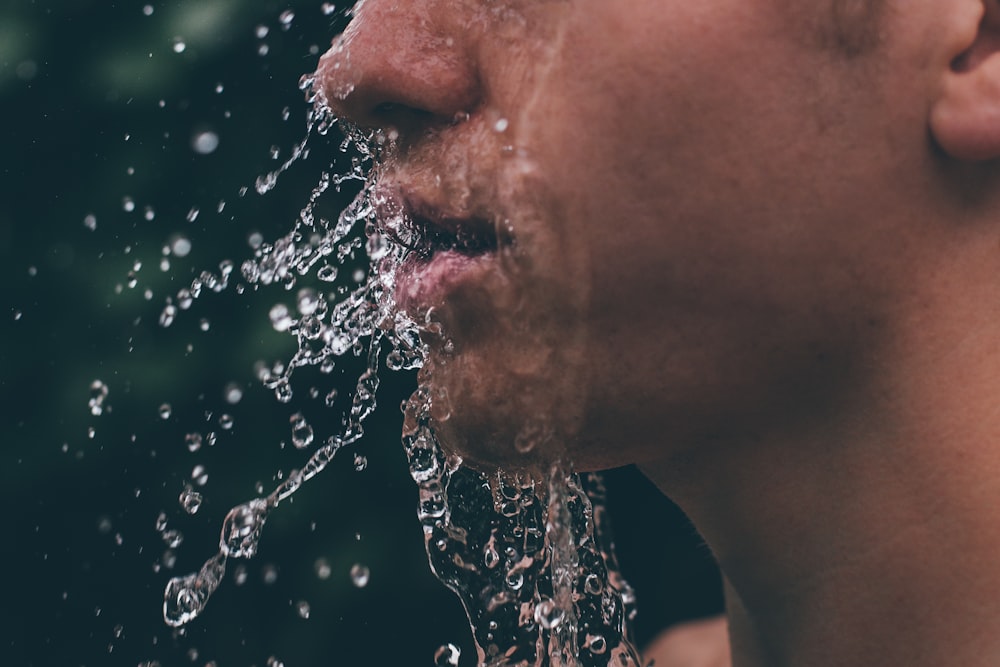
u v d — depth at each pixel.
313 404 0.66
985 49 0.32
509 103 0.32
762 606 0.36
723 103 0.32
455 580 0.40
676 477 0.35
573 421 0.33
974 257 0.32
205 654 0.68
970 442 0.32
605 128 0.32
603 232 0.32
